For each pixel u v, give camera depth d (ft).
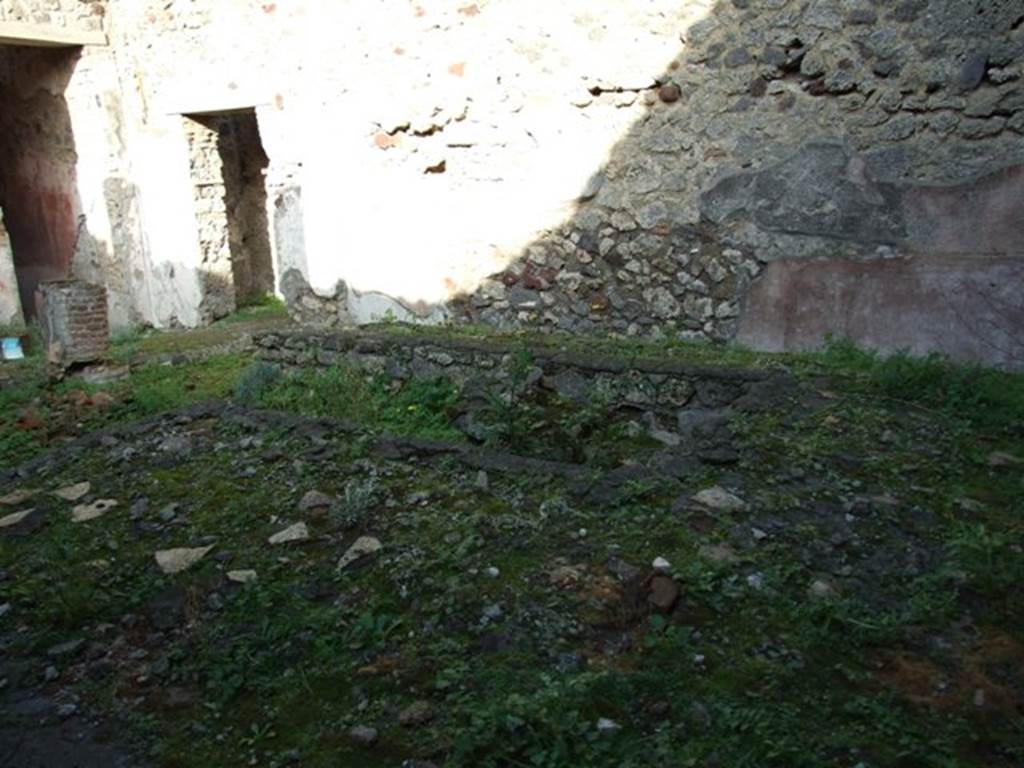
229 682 7.70
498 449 13.75
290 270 24.45
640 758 6.34
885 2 15.05
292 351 19.48
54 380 20.53
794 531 9.33
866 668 7.34
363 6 20.97
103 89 31.07
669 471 10.91
